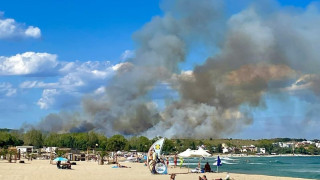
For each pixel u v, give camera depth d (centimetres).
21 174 5734
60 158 7831
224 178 5791
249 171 9675
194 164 13850
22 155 16225
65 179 5000
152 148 6250
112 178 5388
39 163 10362
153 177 5644
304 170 10912
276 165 15388
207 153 6309
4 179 4822
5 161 11612
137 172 6831
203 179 4800
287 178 6147
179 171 7594
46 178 5066
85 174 6109
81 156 14188
